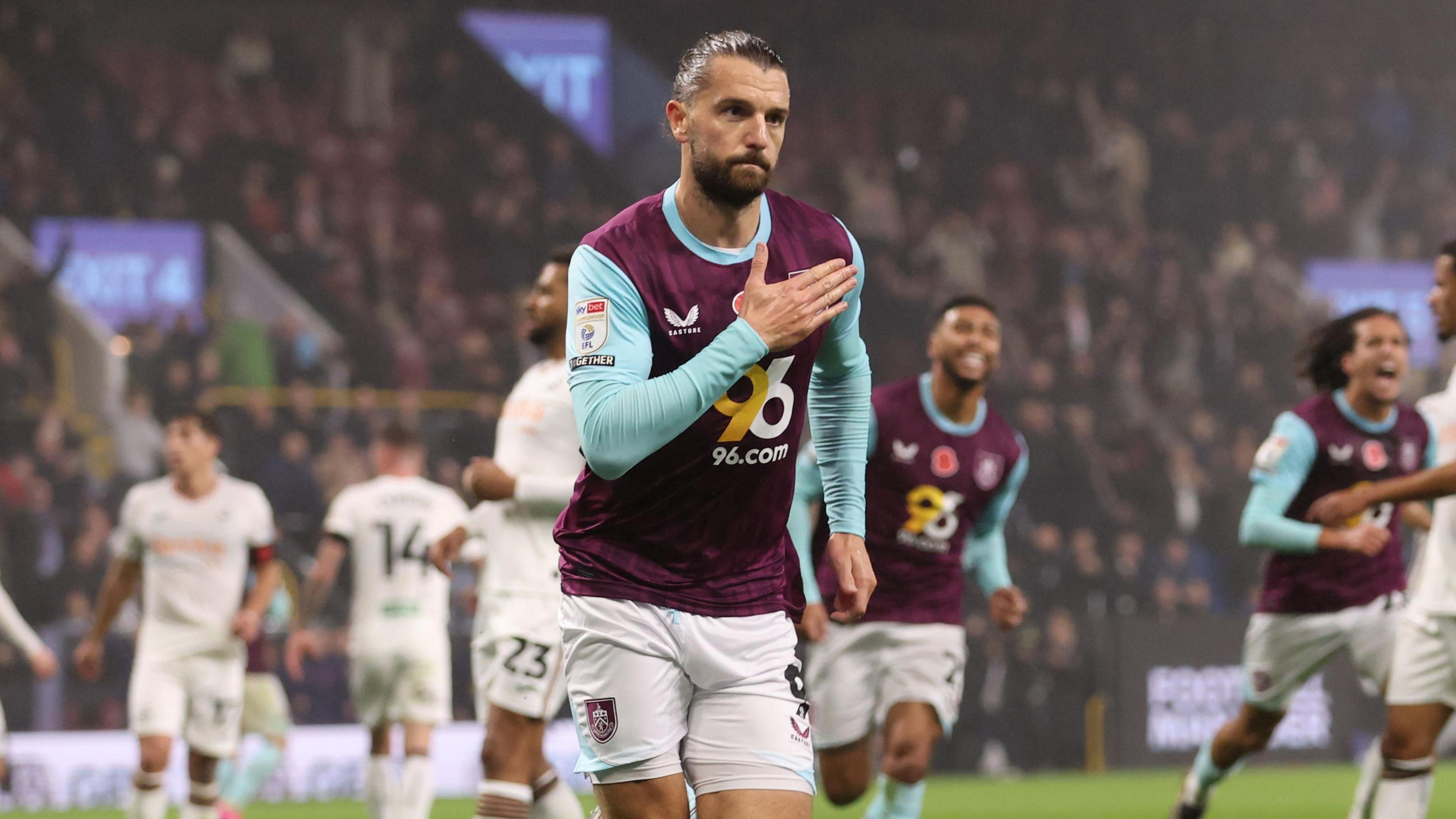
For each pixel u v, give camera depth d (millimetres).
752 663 13336
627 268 12617
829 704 24344
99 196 66000
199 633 28609
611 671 13141
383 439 31328
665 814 13062
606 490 13109
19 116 65812
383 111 78000
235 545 28938
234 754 29141
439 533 30672
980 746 49844
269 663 38281
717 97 12320
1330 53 93062
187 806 28953
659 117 86688
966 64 89375
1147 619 50344
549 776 22344
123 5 76688
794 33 88625
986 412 24719
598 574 13242
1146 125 88875
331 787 43250
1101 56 90875
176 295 64125
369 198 73312
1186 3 91688
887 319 71562
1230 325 75000
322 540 50938
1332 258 85188
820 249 13227
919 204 78000
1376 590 25531
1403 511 26469
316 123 76375
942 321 23984
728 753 13203
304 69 77875
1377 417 25031
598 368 12422
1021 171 83438
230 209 68625
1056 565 54156
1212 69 91438
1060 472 58906
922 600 24016
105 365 57281
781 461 13148
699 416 12070
